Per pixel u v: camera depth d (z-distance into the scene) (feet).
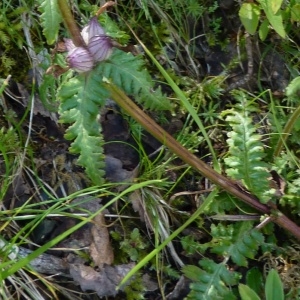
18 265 1.39
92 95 1.42
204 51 1.87
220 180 1.58
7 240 1.63
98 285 1.63
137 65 1.42
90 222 1.66
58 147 1.74
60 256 1.65
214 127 1.78
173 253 1.67
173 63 1.83
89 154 1.44
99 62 1.42
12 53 1.78
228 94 1.83
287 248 1.66
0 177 1.68
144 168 1.72
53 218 1.68
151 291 1.65
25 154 1.71
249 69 1.83
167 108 1.45
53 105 1.72
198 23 1.88
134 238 1.66
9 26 1.76
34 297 1.59
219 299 1.58
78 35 1.40
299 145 1.75
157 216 1.67
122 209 1.68
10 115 1.73
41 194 1.70
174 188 1.73
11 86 1.76
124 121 1.76
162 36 1.83
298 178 1.68
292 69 1.83
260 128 1.79
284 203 1.64
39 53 1.77
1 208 1.64
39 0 1.44
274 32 1.85
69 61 1.39
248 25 1.71
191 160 1.55
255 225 1.67
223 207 1.66
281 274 1.64
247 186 1.60
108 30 1.59
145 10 1.76
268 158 1.73
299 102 1.77
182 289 1.64
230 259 1.67
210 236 1.70
